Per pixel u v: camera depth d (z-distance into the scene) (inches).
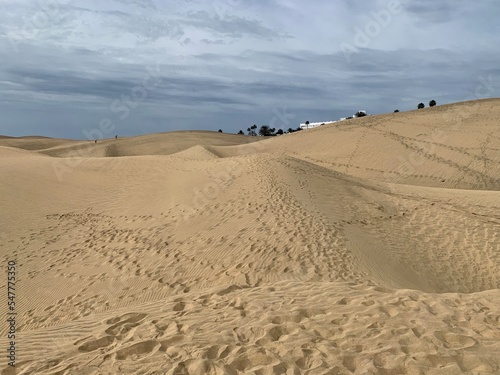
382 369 163.8
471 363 165.9
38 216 624.1
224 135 3174.2
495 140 1379.2
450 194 750.5
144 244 476.4
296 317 214.1
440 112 1873.8
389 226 540.1
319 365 167.5
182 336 193.6
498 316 213.3
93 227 572.4
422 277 407.8
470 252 474.9
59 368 166.7
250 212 518.3
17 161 926.4
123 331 205.6
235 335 194.9
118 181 797.2
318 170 845.2
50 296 378.9
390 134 1610.5
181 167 868.6
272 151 1740.9
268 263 378.0
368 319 209.2
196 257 417.1
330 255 394.3
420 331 194.2
